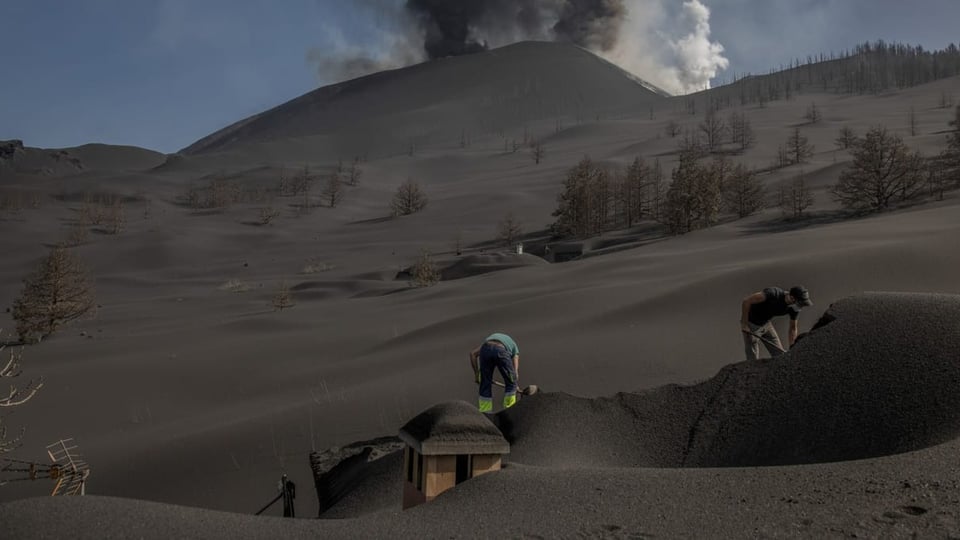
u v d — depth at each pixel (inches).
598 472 252.4
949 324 327.9
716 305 1006.4
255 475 757.3
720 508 208.1
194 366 1482.5
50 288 2645.2
